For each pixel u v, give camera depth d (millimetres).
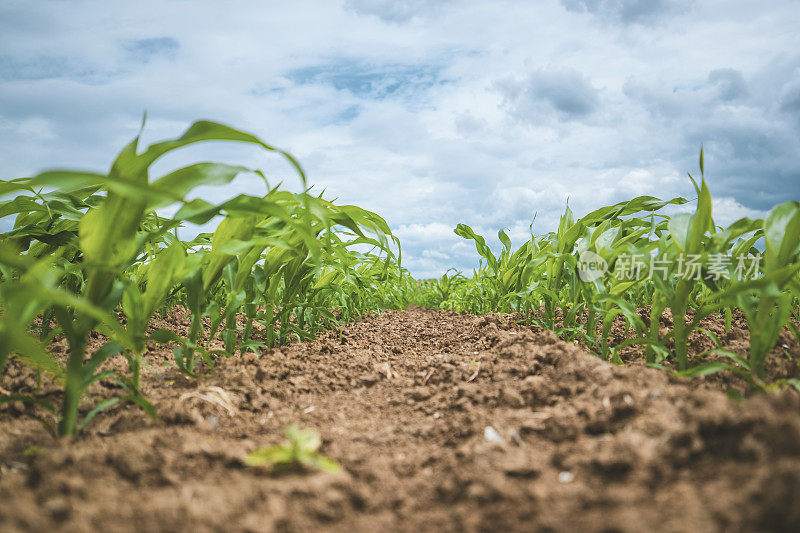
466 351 3008
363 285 4145
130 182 1149
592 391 1676
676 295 2039
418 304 8641
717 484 1026
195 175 1517
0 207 2197
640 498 1035
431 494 1229
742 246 2146
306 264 2869
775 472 965
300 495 1151
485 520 1054
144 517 1032
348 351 3057
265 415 1837
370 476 1336
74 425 1560
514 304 4078
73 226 2418
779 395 1268
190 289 2080
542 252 3277
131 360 1863
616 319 3488
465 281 6555
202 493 1129
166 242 2729
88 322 1459
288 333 3086
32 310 1294
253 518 1050
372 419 1883
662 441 1218
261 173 1881
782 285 1590
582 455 1257
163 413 1677
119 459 1272
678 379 1873
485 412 1738
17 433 1568
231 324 2514
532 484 1164
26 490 1154
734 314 3496
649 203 2840
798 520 873
